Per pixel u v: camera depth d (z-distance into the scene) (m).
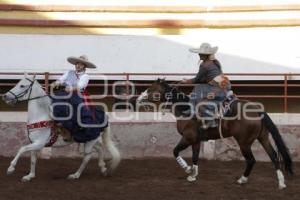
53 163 14.39
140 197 10.83
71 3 18.08
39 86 11.90
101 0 18.12
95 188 11.48
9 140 15.31
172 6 18.02
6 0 18.03
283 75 16.06
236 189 11.60
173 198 10.80
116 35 17.97
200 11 17.98
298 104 18.16
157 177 12.76
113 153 12.54
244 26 17.80
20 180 12.12
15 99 11.73
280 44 17.59
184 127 12.18
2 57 17.80
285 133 15.23
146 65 17.66
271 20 17.69
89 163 14.57
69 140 12.20
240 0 17.92
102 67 17.69
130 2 18.09
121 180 12.36
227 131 11.80
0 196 10.67
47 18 18.08
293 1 17.73
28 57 17.81
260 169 13.95
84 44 17.94
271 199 10.85
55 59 17.78
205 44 11.95
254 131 11.59
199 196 10.98
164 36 17.88
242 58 17.50
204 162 14.89
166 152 15.37
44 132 11.77
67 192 11.07
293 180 12.64
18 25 18.00
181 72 17.53
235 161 15.08
